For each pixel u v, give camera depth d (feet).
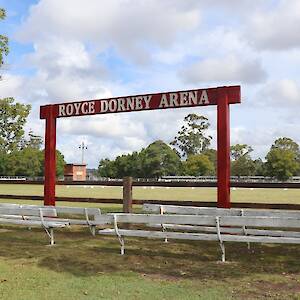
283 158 242.17
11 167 281.54
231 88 34.76
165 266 24.85
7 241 33.55
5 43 62.34
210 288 20.24
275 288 20.22
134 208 57.77
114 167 289.33
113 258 26.89
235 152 318.65
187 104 36.65
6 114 67.15
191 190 134.51
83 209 34.06
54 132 44.55
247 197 92.12
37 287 20.36
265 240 25.17
